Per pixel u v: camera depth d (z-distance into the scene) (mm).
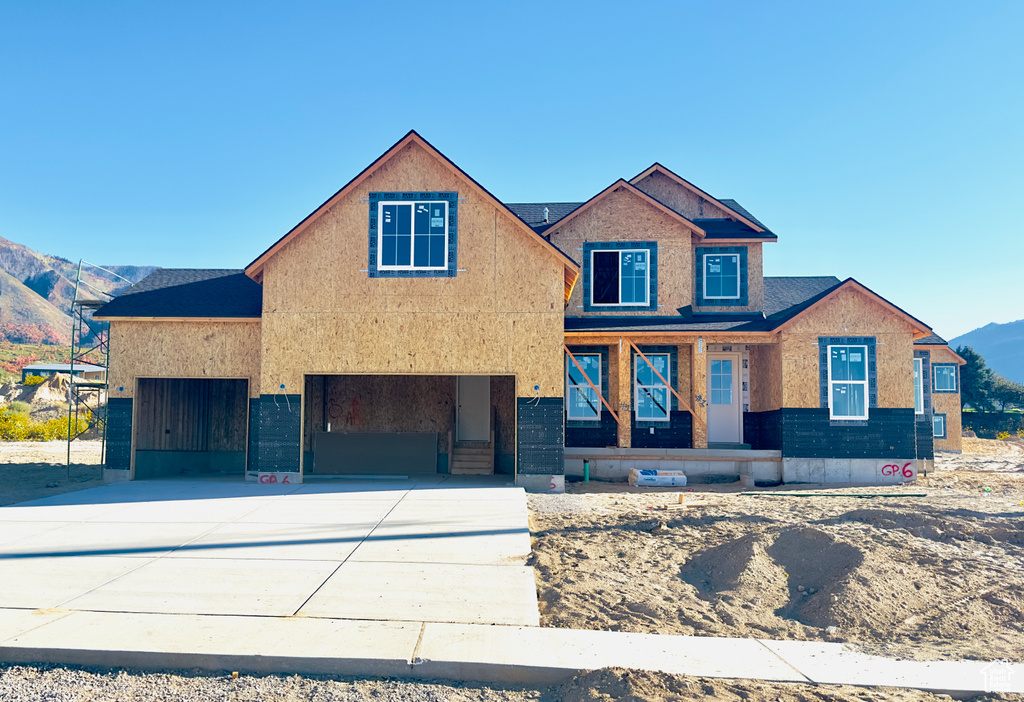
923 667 5695
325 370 15758
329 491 14664
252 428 16453
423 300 15781
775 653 5996
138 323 16672
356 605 6984
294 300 15922
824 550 8742
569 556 9234
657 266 19438
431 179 15938
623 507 13133
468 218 15852
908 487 16078
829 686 5277
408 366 15680
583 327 18422
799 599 7922
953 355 29078
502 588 7676
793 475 17000
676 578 8516
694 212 21266
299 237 16047
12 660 5613
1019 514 10711
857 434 16938
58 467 20000
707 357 20062
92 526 10820
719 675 5410
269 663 5520
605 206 19688
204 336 16562
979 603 7410
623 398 18047
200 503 13078
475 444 19500
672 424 19156
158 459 18703
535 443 15523
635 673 5223
